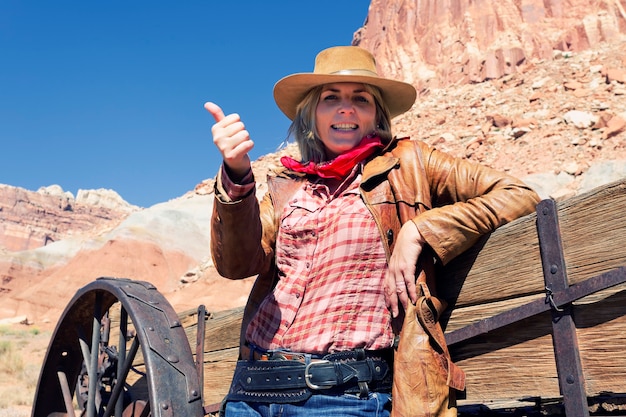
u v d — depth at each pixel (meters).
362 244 2.07
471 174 2.09
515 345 1.91
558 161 33.03
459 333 2.03
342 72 2.31
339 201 2.19
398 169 2.16
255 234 2.15
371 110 2.34
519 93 46.81
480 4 89.62
